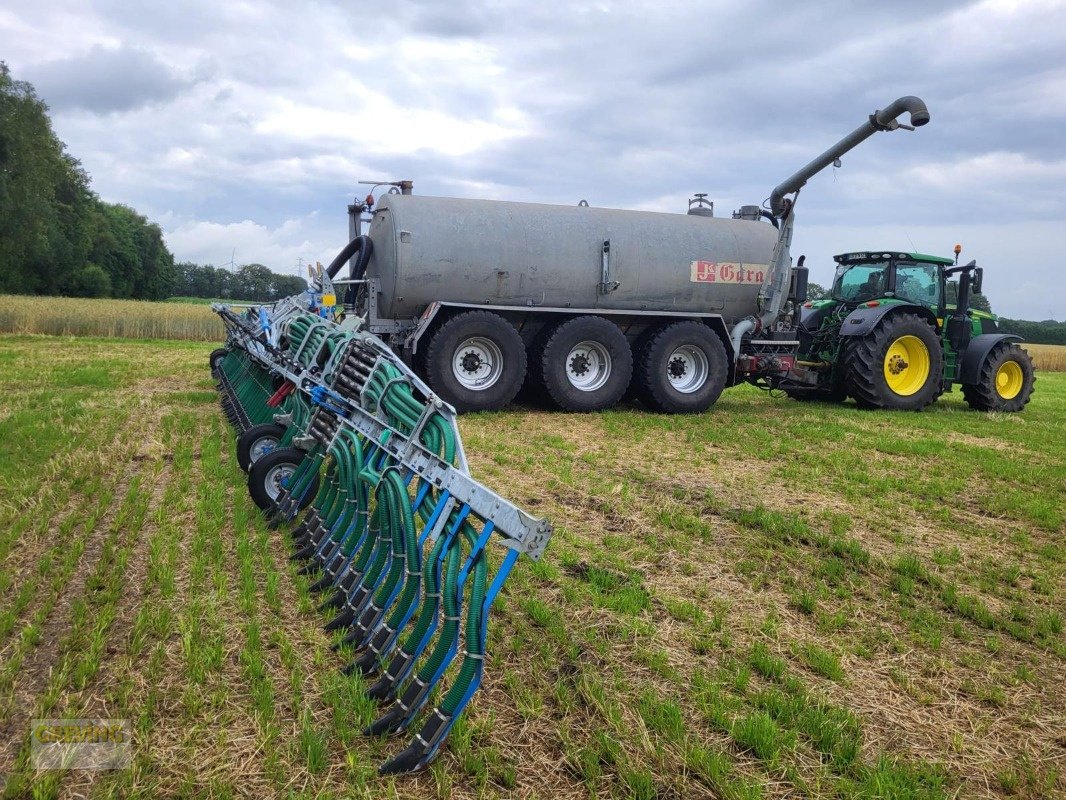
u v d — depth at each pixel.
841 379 12.91
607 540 5.02
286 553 4.57
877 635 3.83
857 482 7.05
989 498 6.58
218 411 9.77
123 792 2.44
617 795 2.54
